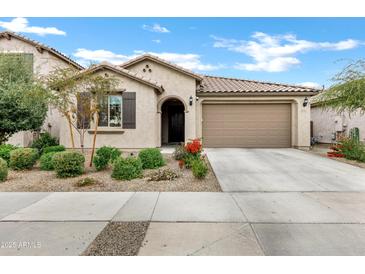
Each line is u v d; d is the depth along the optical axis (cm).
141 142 1405
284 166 1032
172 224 455
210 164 1074
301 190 684
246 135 1709
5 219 478
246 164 1076
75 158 838
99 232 422
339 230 427
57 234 415
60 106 974
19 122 1134
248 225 449
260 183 759
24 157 931
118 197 622
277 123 1706
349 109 1234
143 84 1401
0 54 1288
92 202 582
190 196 630
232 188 704
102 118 1409
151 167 970
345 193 654
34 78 1295
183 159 987
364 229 430
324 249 366
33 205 560
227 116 1709
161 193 658
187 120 1592
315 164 1081
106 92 1032
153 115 1409
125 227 442
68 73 959
